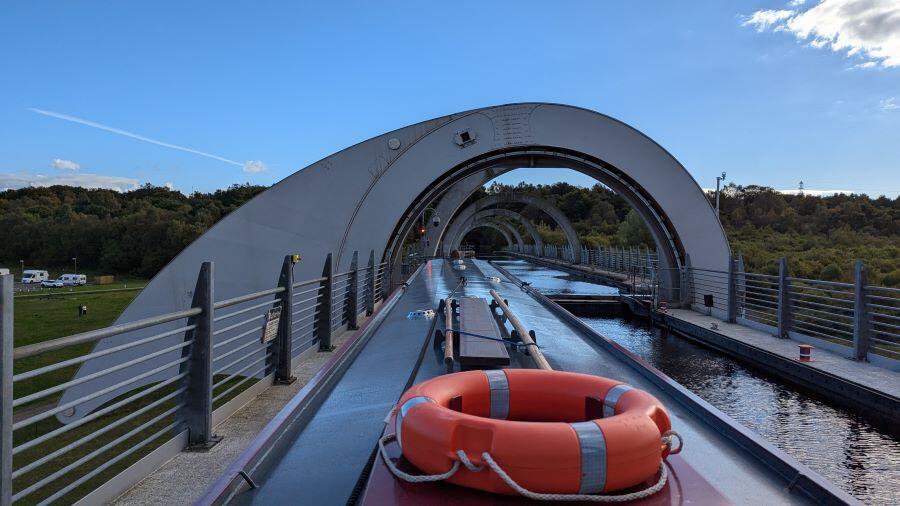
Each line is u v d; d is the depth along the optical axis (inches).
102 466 132.6
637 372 168.2
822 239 1867.6
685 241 625.0
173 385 502.3
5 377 101.2
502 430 65.8
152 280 527.5
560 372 93.9
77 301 2637.8
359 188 615.5
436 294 419.2
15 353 103.6
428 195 657.0
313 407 137.0
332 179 610.5
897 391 298.7
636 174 628.1
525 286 483.5
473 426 67.4
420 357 181.6
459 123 636.7
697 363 471.8
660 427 77.0
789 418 328.8
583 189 4286.4
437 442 68.4
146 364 502.9
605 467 64.4
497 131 635.5
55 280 3816.4
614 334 614.2
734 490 84.9
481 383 89.9
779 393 380.2
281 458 106.2
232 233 567.5
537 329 243.9
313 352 313.4
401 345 207.9
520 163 684.7
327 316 327.0
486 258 3038.9
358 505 80.4
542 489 64.1
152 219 4175.7
